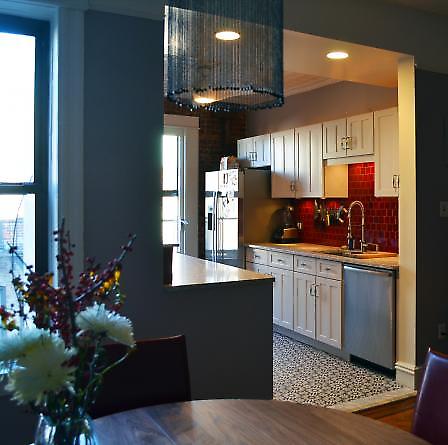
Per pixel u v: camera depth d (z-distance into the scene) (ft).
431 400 5.12
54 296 3.45
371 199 17.04
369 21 11.67
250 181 19.80
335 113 19.17
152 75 8.70
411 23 12.37
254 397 9.67
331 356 15.42
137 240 8.59
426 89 12.72
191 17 6.13
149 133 8.68
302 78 18.57
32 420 7.69
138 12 8.55
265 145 20.43
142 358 5.74
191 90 6.16
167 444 4.30
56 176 8.03
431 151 12.85
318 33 10.94
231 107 7.25
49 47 8.34
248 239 19.76
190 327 9.06
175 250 21.03
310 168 17.92
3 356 3.13
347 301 14.75
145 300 8.66
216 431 4.55
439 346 13.00
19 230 8.27
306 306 16.49
